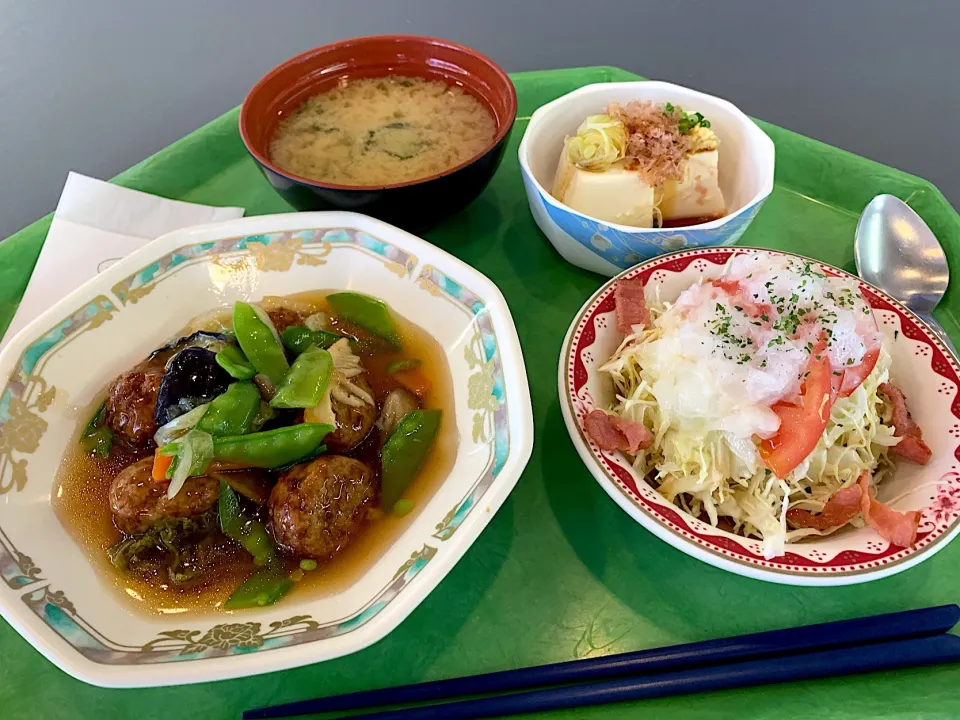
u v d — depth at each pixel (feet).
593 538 0.79
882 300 0.85
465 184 0.96
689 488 0.78
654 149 0.97
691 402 0.77
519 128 1.26
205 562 0.77
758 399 0.75
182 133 1.61
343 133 1.07
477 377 0.84
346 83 1.15
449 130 1.08
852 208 1.13
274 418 0.83
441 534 0.71
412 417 0.85
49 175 1.52
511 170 1.19
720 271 0.89
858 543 0.69
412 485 0.83
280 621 0.70
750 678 0.67
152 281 0.92
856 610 0.74
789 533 0.75
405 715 0.66
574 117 1.07
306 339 0.91
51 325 0.85
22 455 0.79
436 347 0.92
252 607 0.73
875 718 0.66
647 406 0.82
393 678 0.70
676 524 0.68
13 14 1.90
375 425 0.88
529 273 1.06
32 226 1.11
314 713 0.67
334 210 0.97
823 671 0.68
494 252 1.08
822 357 0.76
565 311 1.01
